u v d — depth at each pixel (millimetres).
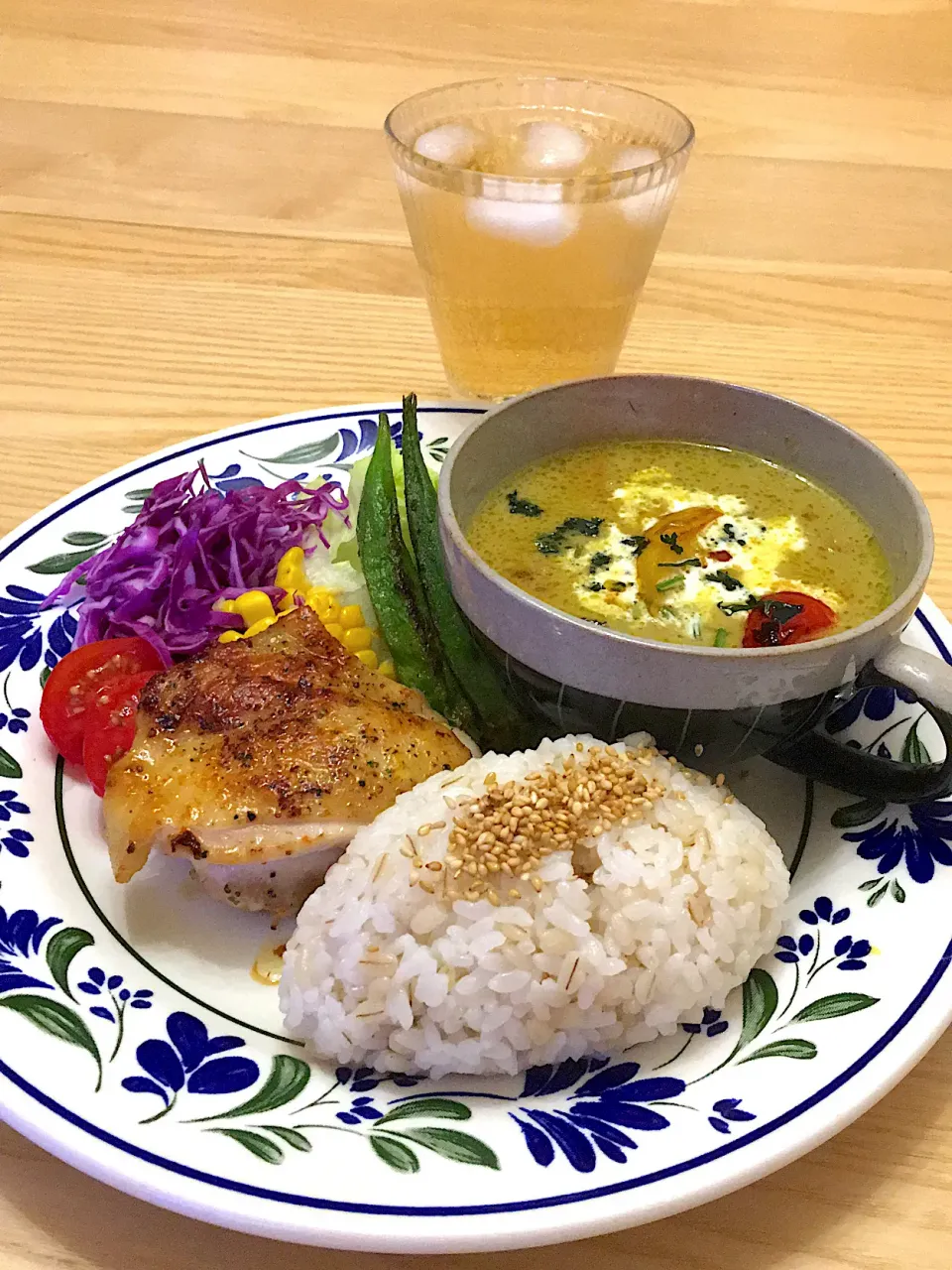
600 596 297
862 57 708
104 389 442
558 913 240
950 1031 249
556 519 321
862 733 312
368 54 686
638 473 336
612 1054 244
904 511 297
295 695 292
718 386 334
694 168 594
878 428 431
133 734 298
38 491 396
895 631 265
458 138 426
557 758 273
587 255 398
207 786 272
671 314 494
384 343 478
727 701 262
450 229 397
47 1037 228
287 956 249
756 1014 245
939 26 748
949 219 563
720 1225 214
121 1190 203
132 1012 243
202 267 512
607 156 431
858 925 260
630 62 689
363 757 279
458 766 290
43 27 696
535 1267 209
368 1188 201
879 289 512
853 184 587
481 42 704
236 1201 197
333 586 372
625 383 336
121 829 268
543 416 333
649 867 248
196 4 735
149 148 590
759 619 285
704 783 274
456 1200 199
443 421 419
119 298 490
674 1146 209
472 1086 237
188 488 380
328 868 277
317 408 433
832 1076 221
